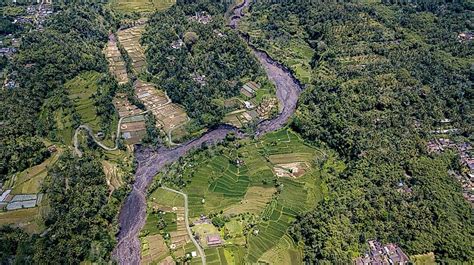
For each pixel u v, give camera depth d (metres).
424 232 170.50
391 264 162.50
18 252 166.38
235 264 171.00
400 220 174.75
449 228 170.38
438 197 182.50
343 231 172.62
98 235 181.00
